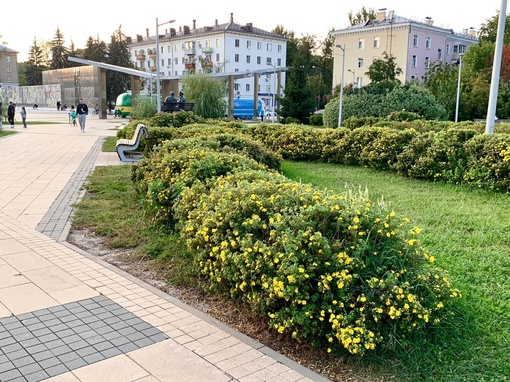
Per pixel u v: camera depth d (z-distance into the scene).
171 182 5.75
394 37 55.31
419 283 3.28
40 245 5.39
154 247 5.24
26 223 6.32
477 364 2.94
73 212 6.97
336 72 61.53
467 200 7.38
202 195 4.52
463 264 4.51
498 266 4.45
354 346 2.85
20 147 16.52
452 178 8.69
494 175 8.04
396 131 10.73
